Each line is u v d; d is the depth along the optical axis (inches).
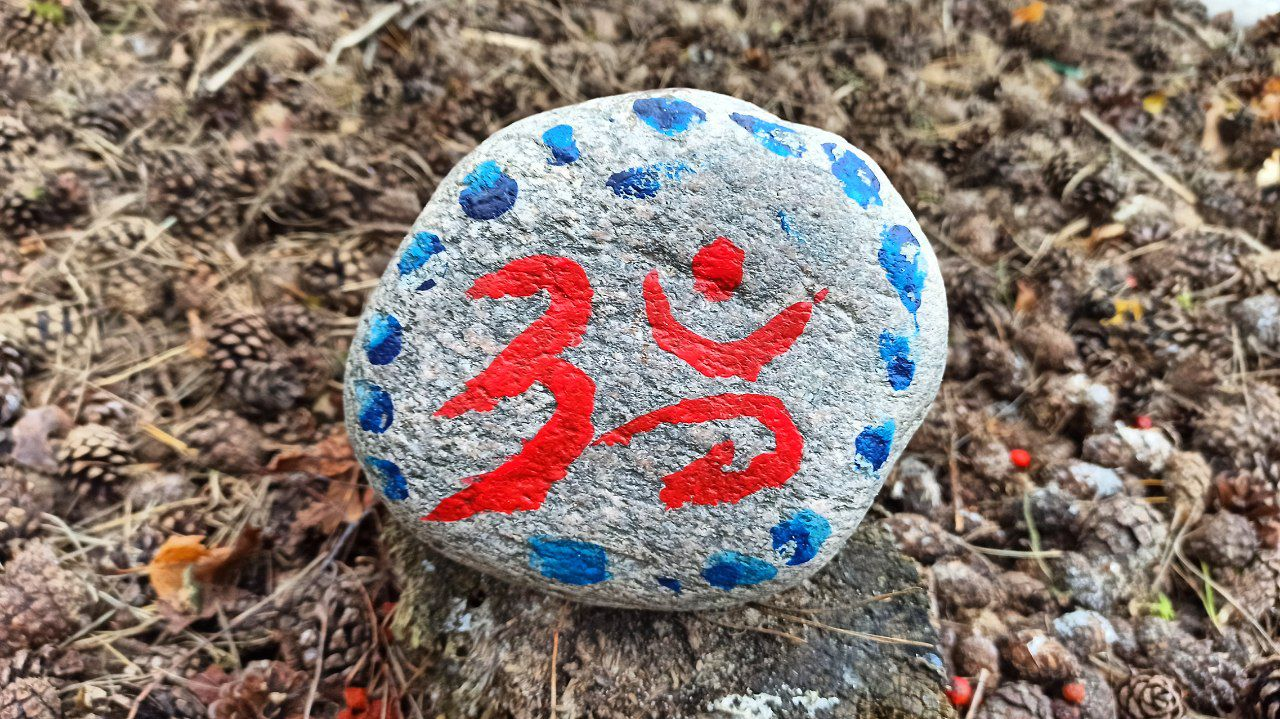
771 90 18.8
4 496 12.1
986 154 18.1
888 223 10.3
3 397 12.8
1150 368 15.5
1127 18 21.4
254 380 13.5
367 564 12.6
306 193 15.8
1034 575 13.1
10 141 15.8
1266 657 12.3
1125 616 12.8
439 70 18.3
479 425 10.2
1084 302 15.9
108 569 12.0
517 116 17.9
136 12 18.7
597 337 10.1
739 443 10.3
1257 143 18.6
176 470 13.3
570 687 11.2
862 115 18.7
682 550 10.6
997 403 15.2
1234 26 21.4
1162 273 16.4
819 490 10.4
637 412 10.2
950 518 13.6
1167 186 18.1
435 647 11.7
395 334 10.0
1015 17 21.3
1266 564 12.9
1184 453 14.0
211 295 15.0
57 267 14.8
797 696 11.3
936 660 11.6
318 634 11.7
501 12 19.8
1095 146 18.9
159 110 17.1
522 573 10.9
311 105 17.4
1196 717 11.9
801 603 12.0
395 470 10.3
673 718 11.0
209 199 15.8
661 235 10.0
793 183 10.1
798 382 10.3
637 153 9.9
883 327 10.2
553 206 9.9
